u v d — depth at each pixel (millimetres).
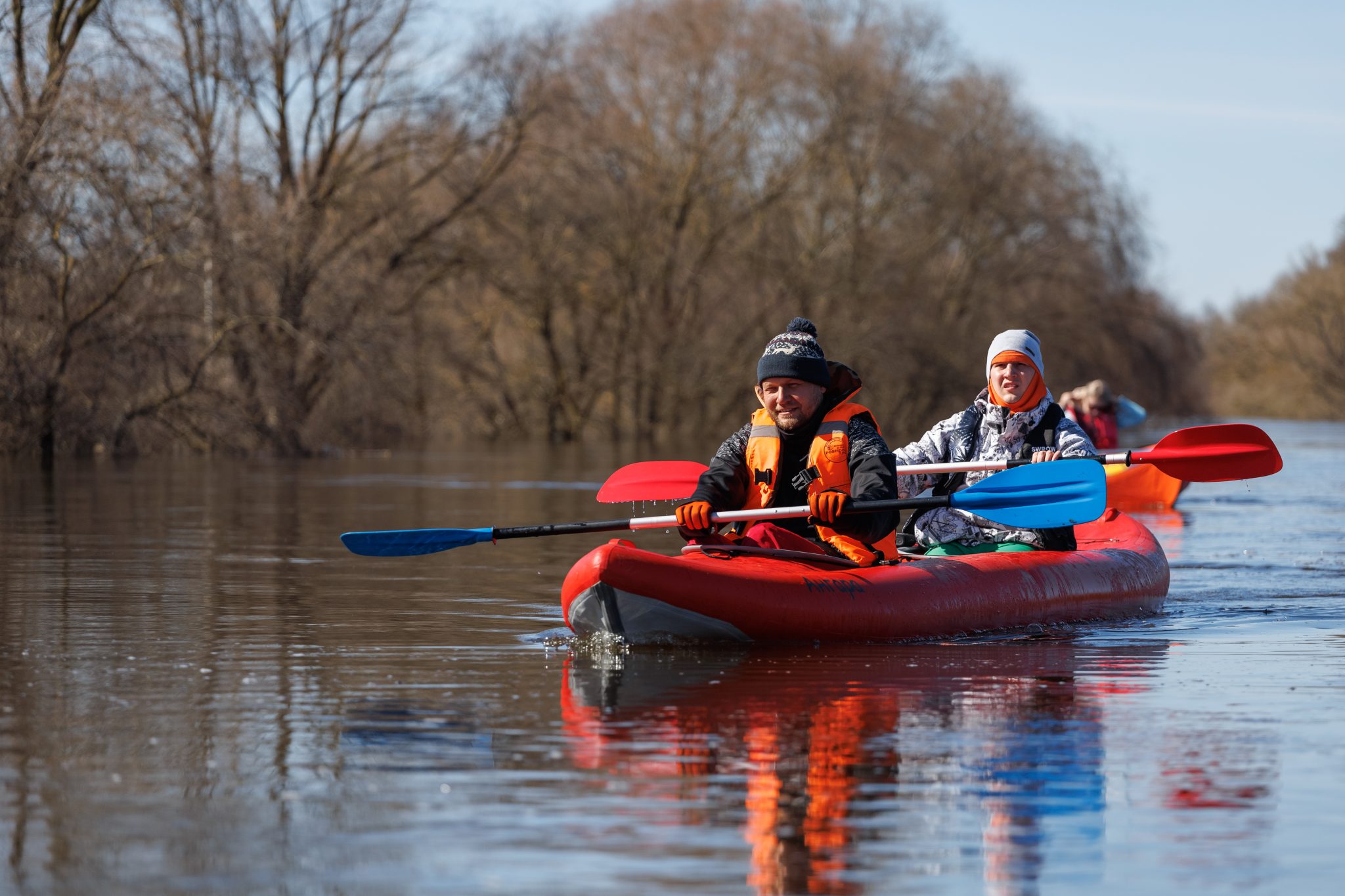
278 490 42312
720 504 16531
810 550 15992
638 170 90875
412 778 9406
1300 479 53469
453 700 11938
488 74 79750
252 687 12477
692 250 92688
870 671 13438
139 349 55906
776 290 91000
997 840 8203
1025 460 18047
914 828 8406
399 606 17797
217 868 7680
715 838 8211
